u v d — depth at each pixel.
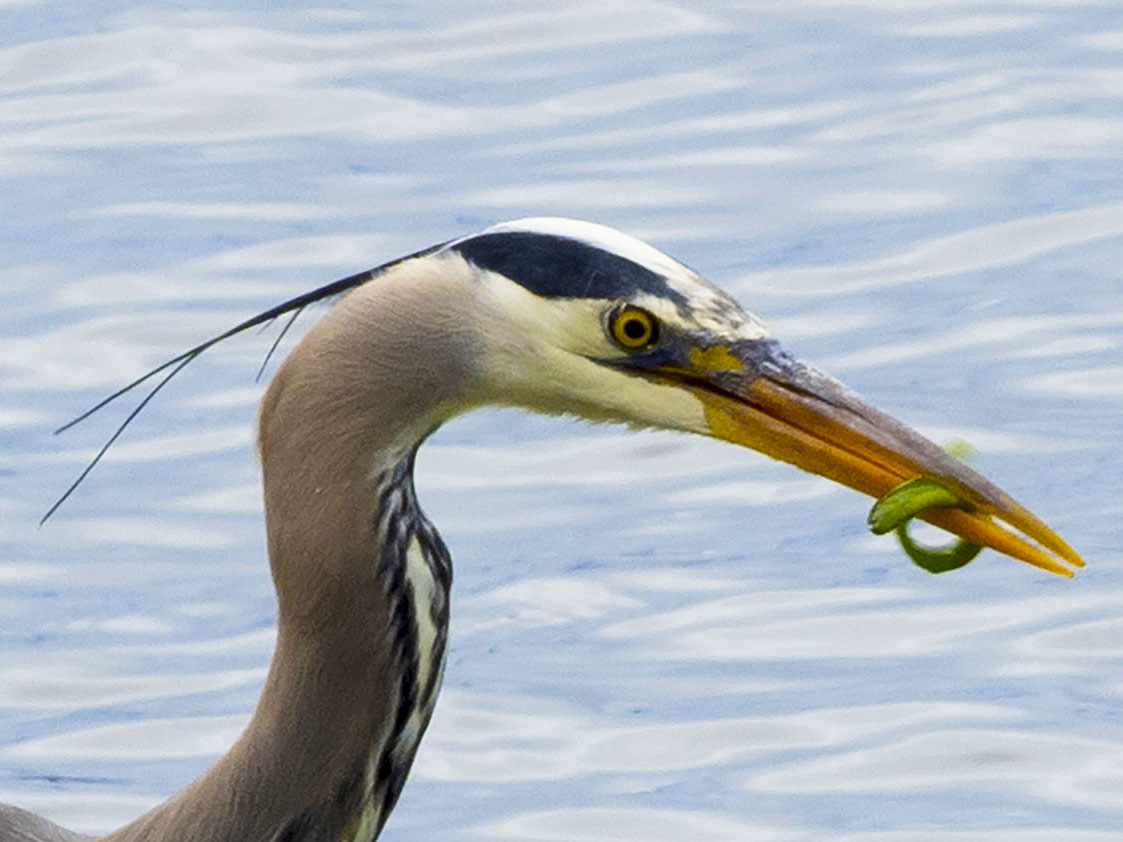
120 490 13.74
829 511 13.50
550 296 8.44
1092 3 19.03
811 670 12.23
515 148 17.09
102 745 11.82
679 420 8.60
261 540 13.31
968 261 15.59
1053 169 16.61
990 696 11.97
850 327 14.90
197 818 8.62
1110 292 15.20
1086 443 13.72
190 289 15.45
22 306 15.35
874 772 11.49
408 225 16.08
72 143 17.31
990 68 18.00
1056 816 11.14
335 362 8.38
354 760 8.55
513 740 11.84
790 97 17.69
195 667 12.38
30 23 18.81
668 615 12.68
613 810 11.29
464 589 12.91
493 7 19.05
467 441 14.21
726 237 15.90
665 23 18.86
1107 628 12.40
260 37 18.58
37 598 12.95
